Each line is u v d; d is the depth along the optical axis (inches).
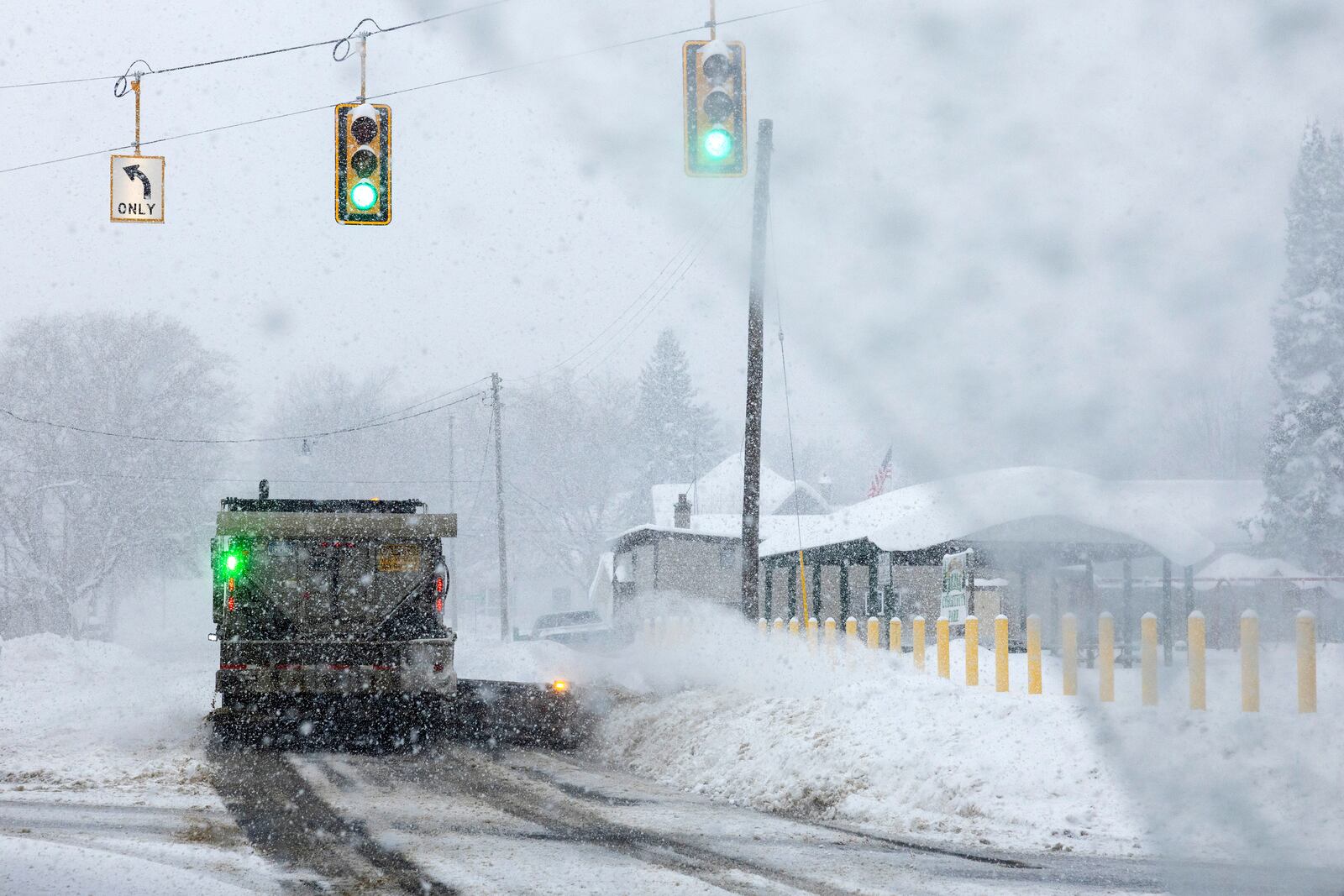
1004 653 2308.1
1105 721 1817.2
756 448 4271.7
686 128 2240.4
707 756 2156.7
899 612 5285.4
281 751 2389.3
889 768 1803.6
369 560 2566.4
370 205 2603.3
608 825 1617.9
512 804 1792.6
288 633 2536.9
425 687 2536.9
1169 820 1445.6
